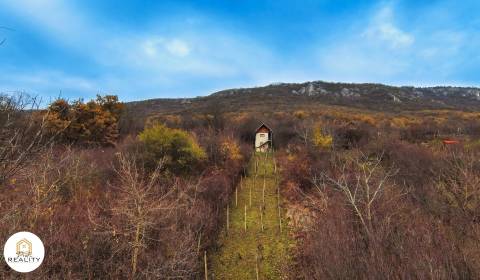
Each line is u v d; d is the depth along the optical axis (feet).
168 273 26.37
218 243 42.57
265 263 38.32
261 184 72.79
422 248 23.68
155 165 55.88
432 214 37.04
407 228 29.58
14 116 13.80
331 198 45.52
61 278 21.83
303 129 113.50
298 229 47.24
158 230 30.76
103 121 95.55
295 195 61.46
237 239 44.96
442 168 48.52
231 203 58.65
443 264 21.43
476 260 22.56
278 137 128.88
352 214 36.94
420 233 27.84
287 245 42.78
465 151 61.41
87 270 23.44
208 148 78.38
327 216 37.01
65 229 26.14
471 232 28.84
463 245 27.91
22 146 13.96
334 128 100.22
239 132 134.72
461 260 22.76
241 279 35.22
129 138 76.33
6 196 21.08
